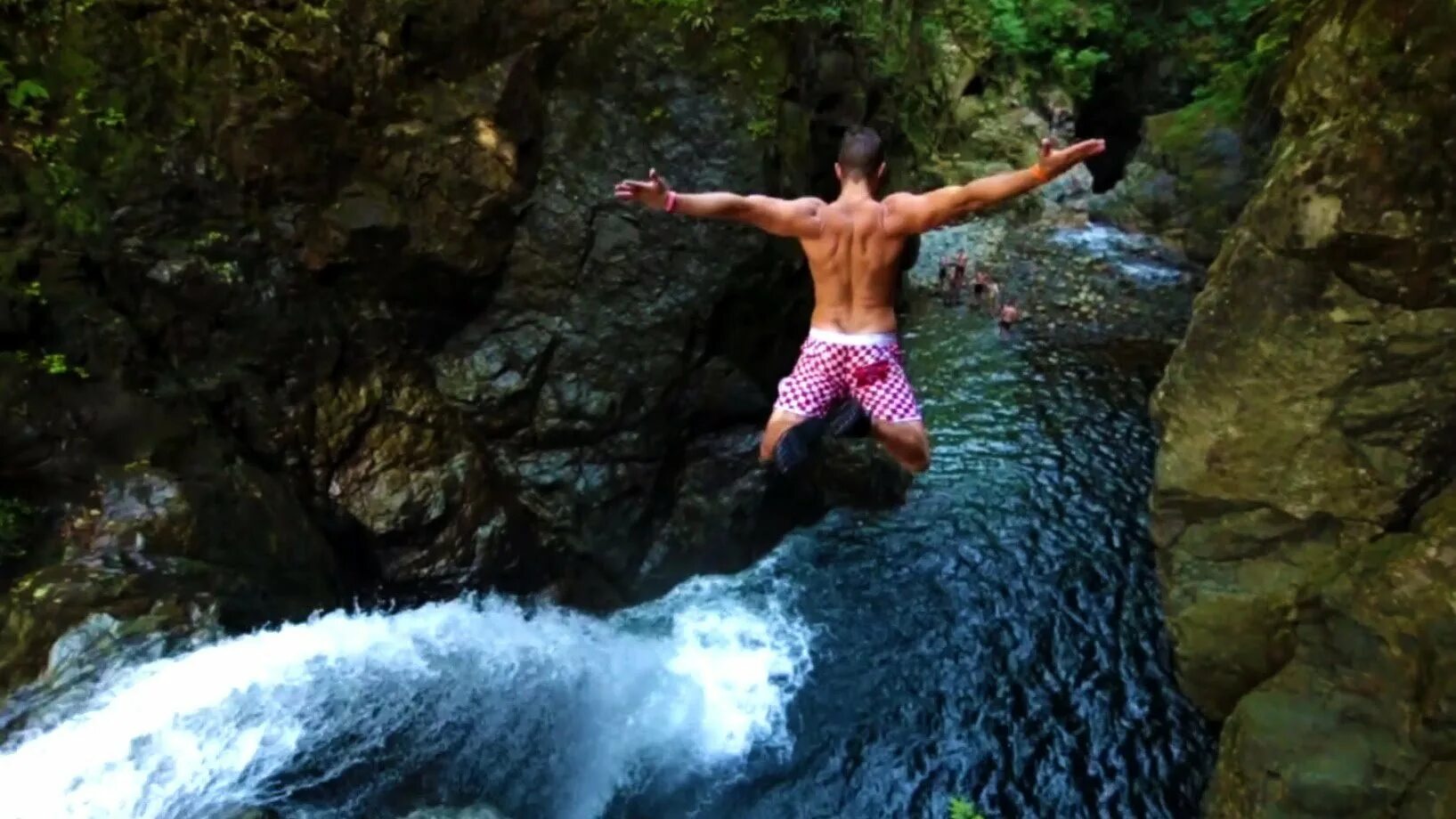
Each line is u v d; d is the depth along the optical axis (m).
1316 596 7.66
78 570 7.16
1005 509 13.09
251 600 7.71
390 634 8.06
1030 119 25.72
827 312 4.39
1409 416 7.46
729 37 10.96
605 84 10.84
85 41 8.66
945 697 10.07
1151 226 23.11
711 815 8.66
